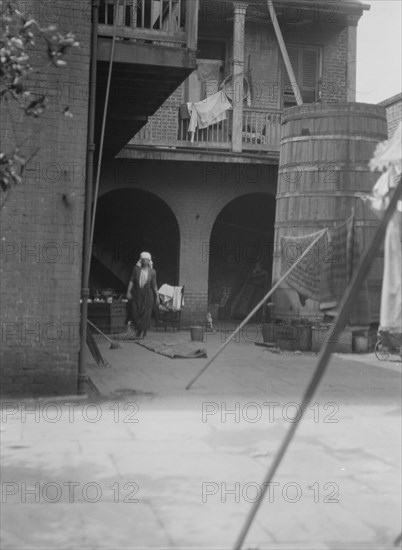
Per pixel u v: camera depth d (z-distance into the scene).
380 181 4.55
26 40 5.25
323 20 20.62
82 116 8.59
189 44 9.84
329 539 4.40
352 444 6.79
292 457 6.30
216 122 18.84
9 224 8.45
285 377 10.95
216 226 22.36
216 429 7.33
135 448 6.54
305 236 13.98
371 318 14.12
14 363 8.54
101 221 21.47
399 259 4.34
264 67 20.81
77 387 8.77
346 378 10.89
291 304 14.76
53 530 4.52
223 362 12.55
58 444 6.65
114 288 21.89
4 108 8.36
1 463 6.03
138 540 4.36
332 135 14.76
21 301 8.52
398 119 18.08
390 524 4.66
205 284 19.20
